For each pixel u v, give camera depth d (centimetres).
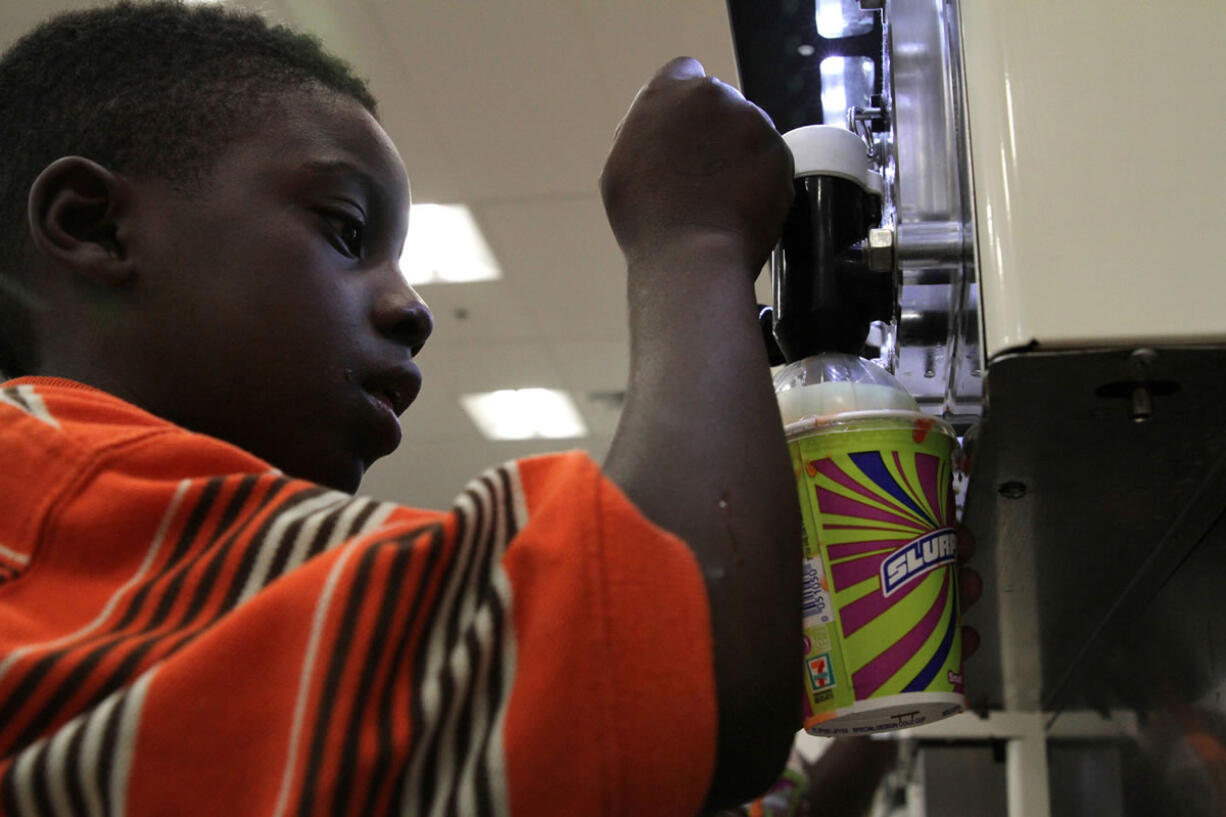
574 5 271
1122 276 52
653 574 39
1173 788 81
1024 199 54
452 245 369
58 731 38
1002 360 52
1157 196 53
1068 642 92
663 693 38
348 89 67
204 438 47
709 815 49
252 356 57
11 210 62
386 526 43
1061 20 56
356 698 37
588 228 356
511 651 38
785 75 99
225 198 58
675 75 55
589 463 42
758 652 41
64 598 42
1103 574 77
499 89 298
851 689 60
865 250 67
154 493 44
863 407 64
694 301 48
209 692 38
